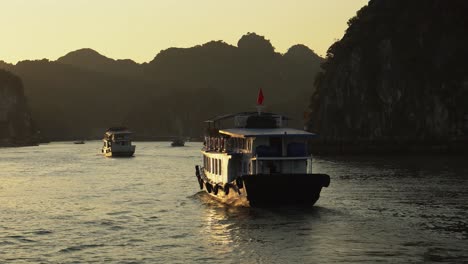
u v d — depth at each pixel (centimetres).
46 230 6781
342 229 6359
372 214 7312
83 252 5666
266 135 7538
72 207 8625
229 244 5819
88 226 7006
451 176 12719
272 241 5872
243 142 7975
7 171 16188
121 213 7962
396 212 7494
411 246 5556
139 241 6094
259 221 6850
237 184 7456
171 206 8519
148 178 13538
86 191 10812
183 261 5253
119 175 14512
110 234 6494
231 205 8031
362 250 5438
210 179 9169
